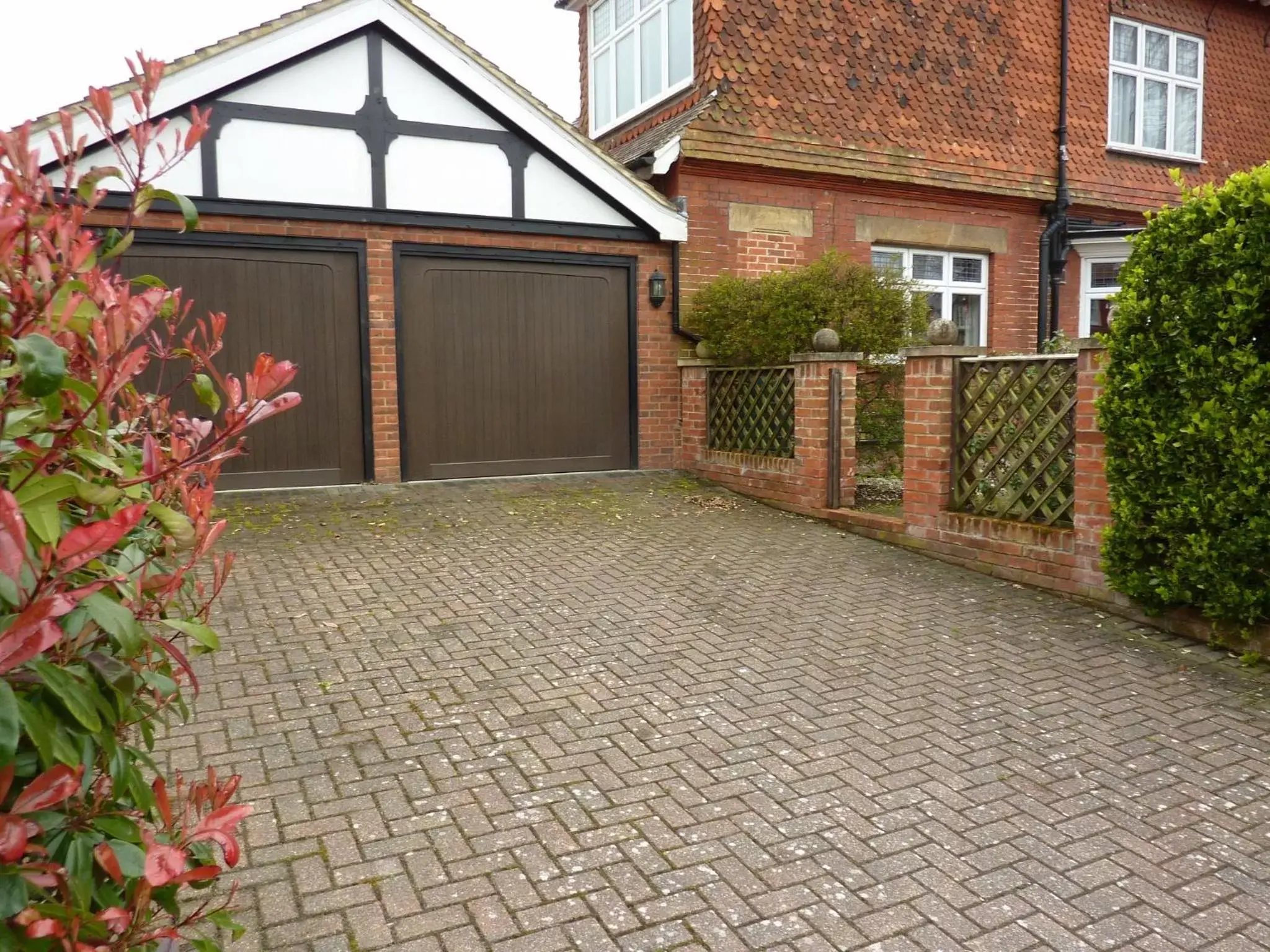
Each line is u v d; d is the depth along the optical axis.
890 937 2.63
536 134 9.19
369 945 2.55
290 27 8.13
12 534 1.17
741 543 7.27
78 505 1.58
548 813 3.26
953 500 6.80
